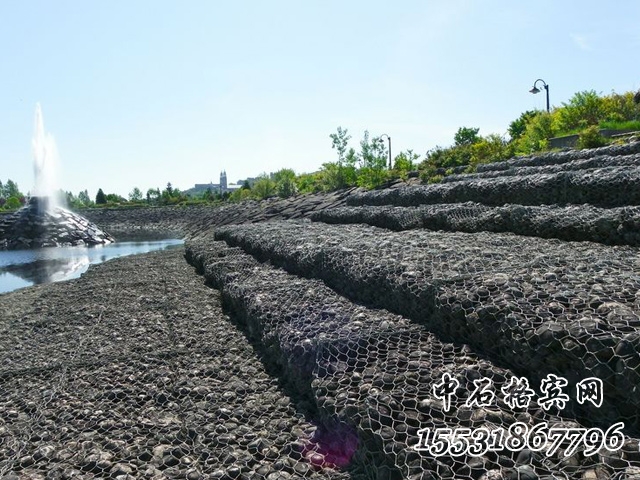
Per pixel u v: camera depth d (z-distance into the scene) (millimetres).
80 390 5070
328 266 6602
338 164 28953
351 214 12312
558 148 16219
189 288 10016
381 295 5281
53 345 6766
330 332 4652
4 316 9109
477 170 15320
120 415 4473
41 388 5191
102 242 31016
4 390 5230
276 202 32156
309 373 4316
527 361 3330
